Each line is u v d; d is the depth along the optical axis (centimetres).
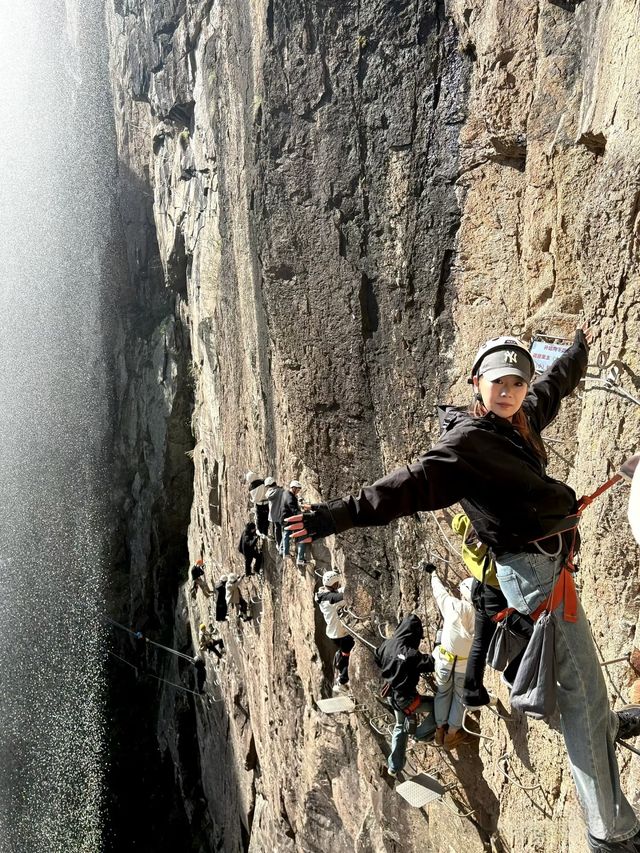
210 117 1447
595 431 411
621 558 385
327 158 777
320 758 1005
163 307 2323
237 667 1585
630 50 375
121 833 2284
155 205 2181
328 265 805
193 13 1498
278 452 1063
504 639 294
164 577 2338
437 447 253
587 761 264
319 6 741
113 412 2688
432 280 669
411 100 662
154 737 2419
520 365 261
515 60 536
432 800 668
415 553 743
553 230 498
